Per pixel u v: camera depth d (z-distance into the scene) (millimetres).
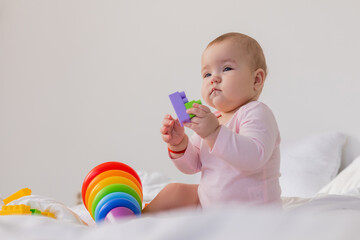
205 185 990
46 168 3006
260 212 414
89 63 2916
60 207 960
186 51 2645
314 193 1946
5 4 3197
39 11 3104
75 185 2912
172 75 2678
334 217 393
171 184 1041
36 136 3051
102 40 2887
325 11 2285
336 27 2260
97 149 2861
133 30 2801
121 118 2803
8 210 896
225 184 957
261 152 918
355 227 368
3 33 3191
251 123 961
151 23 2752
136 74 2777
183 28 2660
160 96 2703
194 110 899
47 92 3035
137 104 2764
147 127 2729
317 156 2109
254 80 1060
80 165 2904
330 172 2064
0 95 3174
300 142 2250
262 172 964
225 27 2535
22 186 3072
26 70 3111
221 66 1040
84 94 2920
